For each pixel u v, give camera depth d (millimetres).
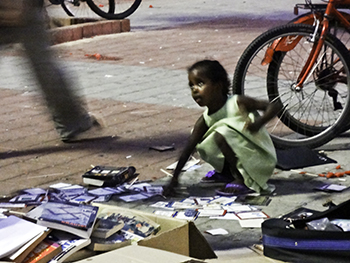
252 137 3844
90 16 11250
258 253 3107
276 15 11547
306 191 3971
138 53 8633
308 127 4820
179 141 5020
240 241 3283
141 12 12586
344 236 2809
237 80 4715
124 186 4121
